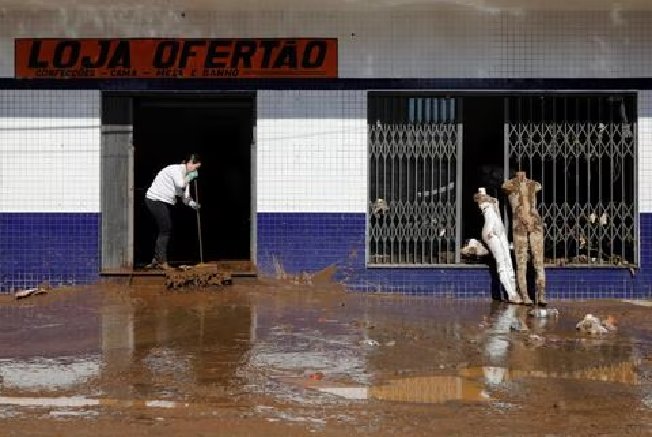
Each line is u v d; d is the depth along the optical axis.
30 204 11.98
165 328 9.61
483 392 7.09
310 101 11.94
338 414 6.46
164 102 12.98
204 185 16.38
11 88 11.90
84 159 11.97
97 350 8.53
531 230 11.52
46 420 6.31
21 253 11.98
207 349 8.57
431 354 8.41
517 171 12.16
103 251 12.22
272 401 6.78
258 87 11.92
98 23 11.89
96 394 6.96
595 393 7.08
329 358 8.20
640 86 11.94
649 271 12.00
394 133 12.15
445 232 12.18
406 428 6.16
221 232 16.42
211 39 11.91
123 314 10.44
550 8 11.72
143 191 13.41
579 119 12.19
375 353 8.41
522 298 11.50
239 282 12.03
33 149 11.95
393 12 11.87
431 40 11.93
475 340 9.09
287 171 11.95
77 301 11.27
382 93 11.99
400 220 12.16
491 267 12.01
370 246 12.16
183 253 15.77
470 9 11.74
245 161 16.41
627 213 12.16
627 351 8.65
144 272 12.16
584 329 9.67
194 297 11.46
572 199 12.21
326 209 11.98
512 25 11.91
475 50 11.93
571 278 12.01
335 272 12.02
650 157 11.98
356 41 11.91
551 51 11.93
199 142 16.02
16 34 11.88
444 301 11.72
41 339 9.05
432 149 12.17
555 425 6.28
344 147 11.96
